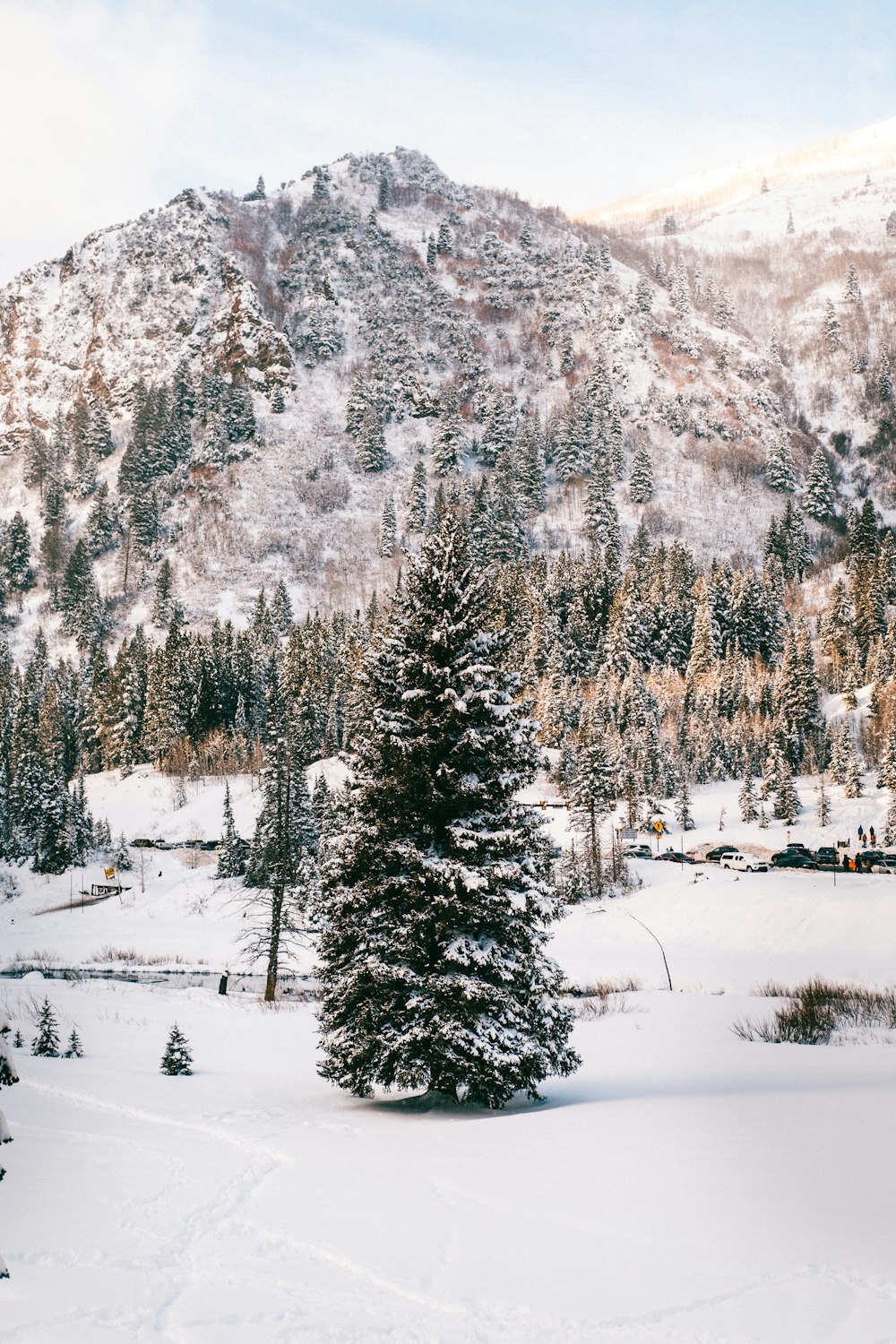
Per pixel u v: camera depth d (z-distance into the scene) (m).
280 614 191.00
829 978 35.34
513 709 17.42
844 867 64.69
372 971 16.38
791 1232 7.53
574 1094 17.12
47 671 165.12
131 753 128.38
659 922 51.66
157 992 38.34
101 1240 8.01
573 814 83.25
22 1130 12.66
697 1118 12.32
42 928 72.88
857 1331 5.83
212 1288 6.91
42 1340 6.02
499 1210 8.49
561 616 163.50
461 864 16.52
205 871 85.50
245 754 124.81
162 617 198.62
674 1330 5.97
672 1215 8.09
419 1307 6.48
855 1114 12.23
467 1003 15.84
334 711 121.50
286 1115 14.90
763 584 164.00
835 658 149.25
